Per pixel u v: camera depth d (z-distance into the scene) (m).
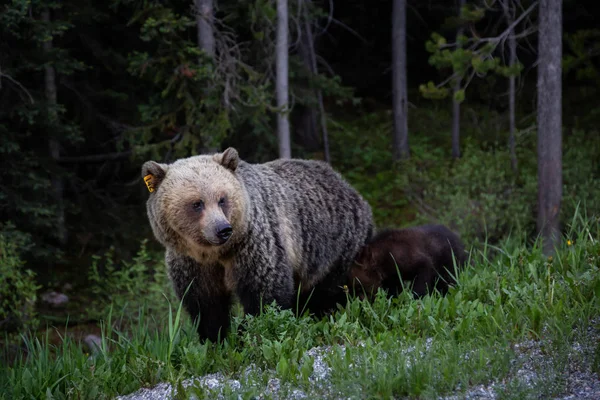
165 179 7.36
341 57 29.30
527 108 26.58
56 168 16.31
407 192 19.97
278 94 16.09
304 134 23.14
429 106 27.50
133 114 17.84
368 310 7.54
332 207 9.05
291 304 8.10
